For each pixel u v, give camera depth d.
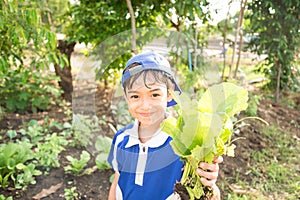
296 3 5.02
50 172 3.23
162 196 1.37
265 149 3.94
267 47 5.45
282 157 3.82
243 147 3.91
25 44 3.25
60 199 2.83
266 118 4.82
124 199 1.48
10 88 4.95
